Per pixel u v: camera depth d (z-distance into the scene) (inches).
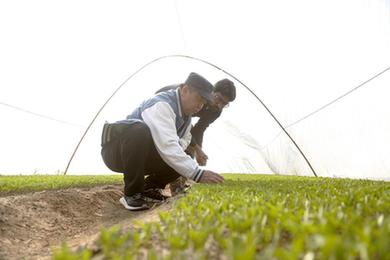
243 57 486.0
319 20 361.7
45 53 407.2
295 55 418.6
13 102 414.0
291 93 467.2
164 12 449.4
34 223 160.6
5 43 361.4
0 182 234.4
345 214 76.9
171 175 213.9
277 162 582.6
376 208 87.2
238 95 550.3
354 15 324.8
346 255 47.9
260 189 153.4
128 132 178.5
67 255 55.2
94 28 430.9
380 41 315.0
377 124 349.4
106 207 216.8
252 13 411.5
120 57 500.4
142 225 81.7
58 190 224.1
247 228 70.2
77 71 463.2
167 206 156.5
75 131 541.0
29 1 341.4
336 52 370.6
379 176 372.8
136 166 180.4
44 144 489.4
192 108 188.9
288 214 76.2
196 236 64.6
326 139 448.5
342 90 386.9
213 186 178.4
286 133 530.6
